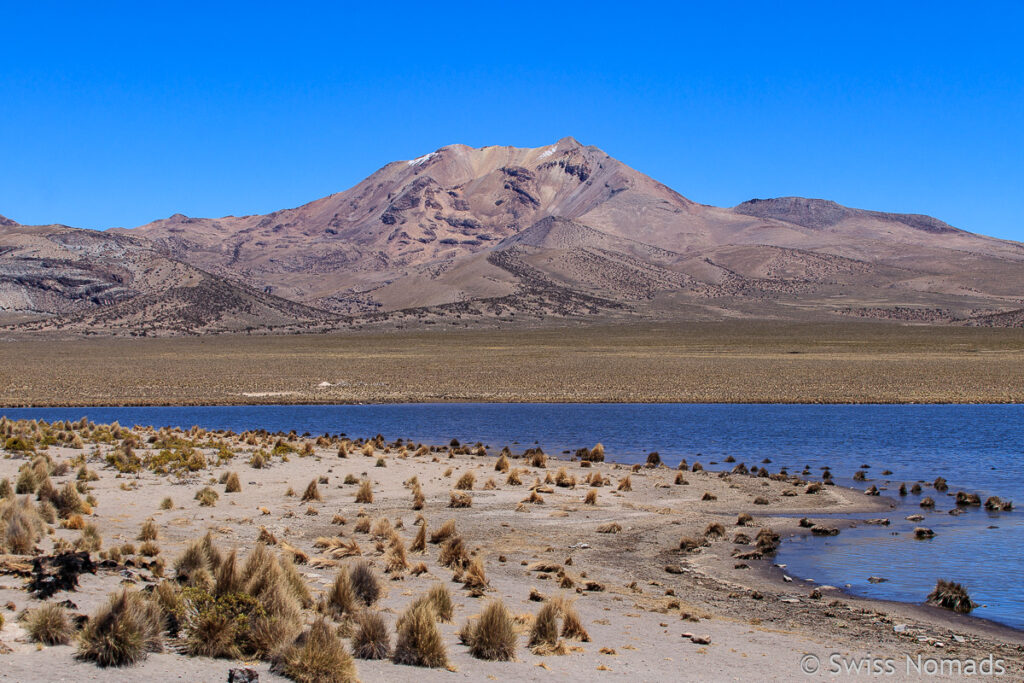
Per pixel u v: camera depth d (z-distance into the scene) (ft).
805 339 470.80
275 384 278.87
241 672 32.68
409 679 35.47
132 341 524.11
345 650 37.14
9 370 325.21
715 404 234.17
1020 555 69.46
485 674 36.94
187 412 220.02
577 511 86.38
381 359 365.20
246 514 78.33
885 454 137.39
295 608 41.01
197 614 38.09
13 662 33.32
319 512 81.46
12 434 129.18
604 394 251.60
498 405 232.73
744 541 73.51
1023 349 407.44
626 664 40.16
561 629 44.93
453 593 53.01
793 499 95.86
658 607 52.90
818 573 63.93
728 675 39.40
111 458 105.70
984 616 53.72
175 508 79.56
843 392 253.85
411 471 110.63
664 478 109.91
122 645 34.55
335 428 180.04
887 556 69.10
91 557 51.52
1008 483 108.99
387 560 58.90
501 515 83.41
